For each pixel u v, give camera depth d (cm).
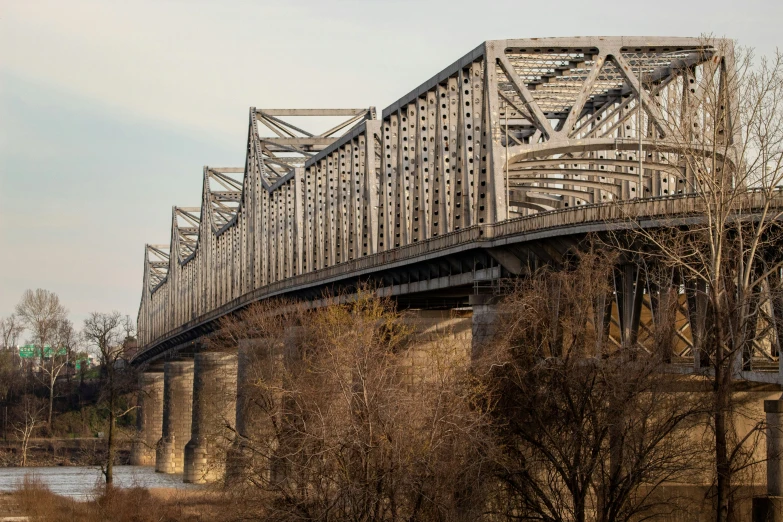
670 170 6425
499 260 6050
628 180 8188
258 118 14650
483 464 4966
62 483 11669
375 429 5003
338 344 5447
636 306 5147
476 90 7312
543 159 7350
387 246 9038
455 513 4803
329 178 11219
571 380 4903
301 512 5194
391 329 6122
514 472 4972
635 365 4828
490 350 5309
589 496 5072
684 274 4806
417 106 8375
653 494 4997
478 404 5188
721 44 5384
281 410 5675
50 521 7738
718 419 4491
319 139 14725
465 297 7762
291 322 7994
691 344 5181
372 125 9831
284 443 5431
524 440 5138
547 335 5097
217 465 6291
